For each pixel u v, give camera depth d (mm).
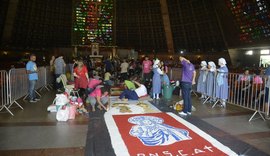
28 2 22656
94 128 5133
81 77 8047
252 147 4203
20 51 24203
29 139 4457
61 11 26328
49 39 27172
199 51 27000
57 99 5832
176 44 29219
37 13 24375
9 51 22844
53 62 11633
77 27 27641
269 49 18453
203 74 8828
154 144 4227
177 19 27391
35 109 6902
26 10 22938
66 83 9117
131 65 15828
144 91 8742
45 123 5508
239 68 18094
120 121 5691
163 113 6562
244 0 18188
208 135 4773
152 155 3756
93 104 6801
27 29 24234
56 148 4039
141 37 29953
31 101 8008
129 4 28000
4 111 6625
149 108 7164
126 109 6883
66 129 5070
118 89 11055
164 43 29609
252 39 19406
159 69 8734
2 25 21438
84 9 27391
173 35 28844
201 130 5094
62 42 27906
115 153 3820
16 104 7535
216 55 25031
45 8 24828
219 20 22344
